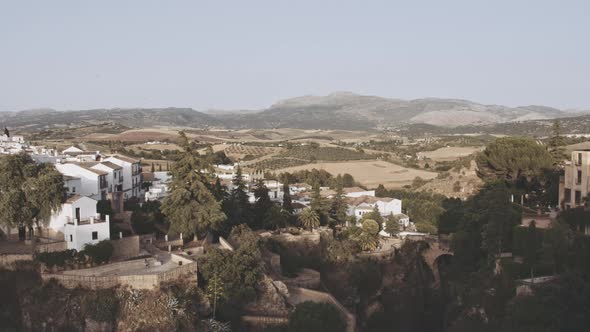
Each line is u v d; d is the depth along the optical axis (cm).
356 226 13462
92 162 12125
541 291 7788
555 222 9606
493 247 9725
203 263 7956
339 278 11169
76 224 7862
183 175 10031
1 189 8538
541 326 7425
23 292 7188
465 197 17650
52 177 8450
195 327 7006
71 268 7519
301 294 9219
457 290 10412
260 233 11156
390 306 11219
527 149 13488
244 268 8206
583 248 8506
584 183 10319
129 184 12750
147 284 7150
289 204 13300
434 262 12825
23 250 7750
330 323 7400
